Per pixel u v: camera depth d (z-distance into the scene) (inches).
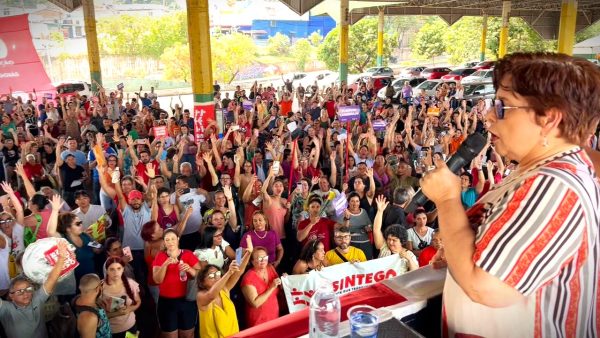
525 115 42.5
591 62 43.0
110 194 295.1
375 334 47.4
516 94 42.7
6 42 1025.5
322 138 437.1
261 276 188.4
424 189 46.2
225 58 1338.6
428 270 66.9
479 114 495.8
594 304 43.9
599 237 41.8
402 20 1781.5
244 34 1379.2
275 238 237.1
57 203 219.0
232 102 641.6
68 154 375.2
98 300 181.2
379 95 986.1
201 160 331.9
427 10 1302.9
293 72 1459.2
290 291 195.2
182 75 1300.4
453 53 1792.6
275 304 189.0
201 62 482.6
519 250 38.7
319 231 243.4
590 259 41.5
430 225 264.1
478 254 40.4
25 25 1035.9
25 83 1043.9
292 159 337.7
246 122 511.2
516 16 1348.4
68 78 1164.5
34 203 241.0
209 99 493.0
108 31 1209.4
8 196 255.6
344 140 378.0
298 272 207.3
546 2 1151.0
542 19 1371.8
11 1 1071.0
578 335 43.5
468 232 43.0
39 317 167.9
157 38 1261.1
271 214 265.1
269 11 1406.3
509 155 46.2
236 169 322.0
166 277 195.3
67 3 848.9
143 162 345.4
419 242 230.8
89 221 256.7
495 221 41.0
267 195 268.5
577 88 40.1
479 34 1747.0
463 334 49.5
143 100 749.3
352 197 251.0
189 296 197.2
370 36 1604.3
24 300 163.0
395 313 56.5
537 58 43.1
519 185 41.8
